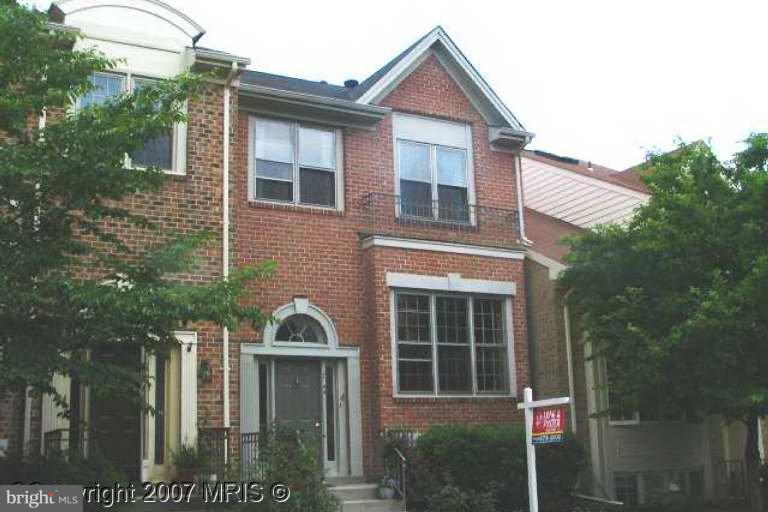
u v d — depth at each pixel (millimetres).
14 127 10023
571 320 18000
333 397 16500
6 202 9867
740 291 13461
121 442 13617
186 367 13938
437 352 17109
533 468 11336
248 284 15734
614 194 21734
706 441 18984
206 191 14758
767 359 14391
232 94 15500
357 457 16203
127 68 14742
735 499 18266
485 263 17953
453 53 18750
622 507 16391
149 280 10258
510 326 18000
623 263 16031
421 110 18422
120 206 13984
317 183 17047
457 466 15008
